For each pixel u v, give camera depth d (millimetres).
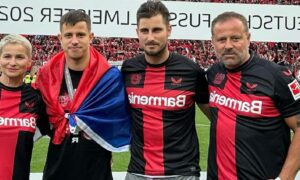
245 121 2924
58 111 3385
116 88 3531
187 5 5551
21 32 5289
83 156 3400
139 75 3477
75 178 3393
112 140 3504
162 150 3336
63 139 3396
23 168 3312
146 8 3314
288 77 2883
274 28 5668
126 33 5453
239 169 2914
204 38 5629
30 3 5262
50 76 3471
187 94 3375
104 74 3525
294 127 2879
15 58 3295
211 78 3195
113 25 5422
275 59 19438
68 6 5312
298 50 19500
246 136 2904
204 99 3504
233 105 2975
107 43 18938
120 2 5402
